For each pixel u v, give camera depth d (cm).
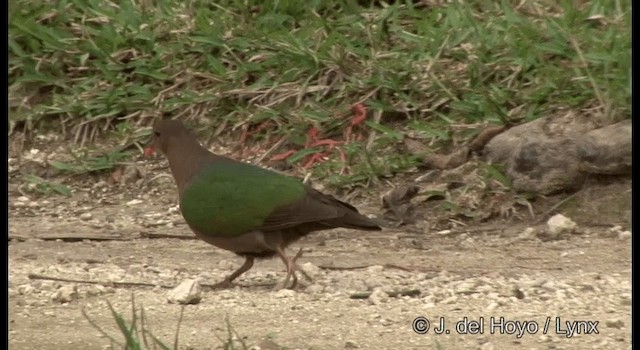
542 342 920
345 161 1462
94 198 1477
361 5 1692
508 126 1441
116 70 1628
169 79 1611
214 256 1227
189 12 1675
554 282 1092
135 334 908
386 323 965
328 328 952
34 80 1634
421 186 1394
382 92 1529
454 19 1585
